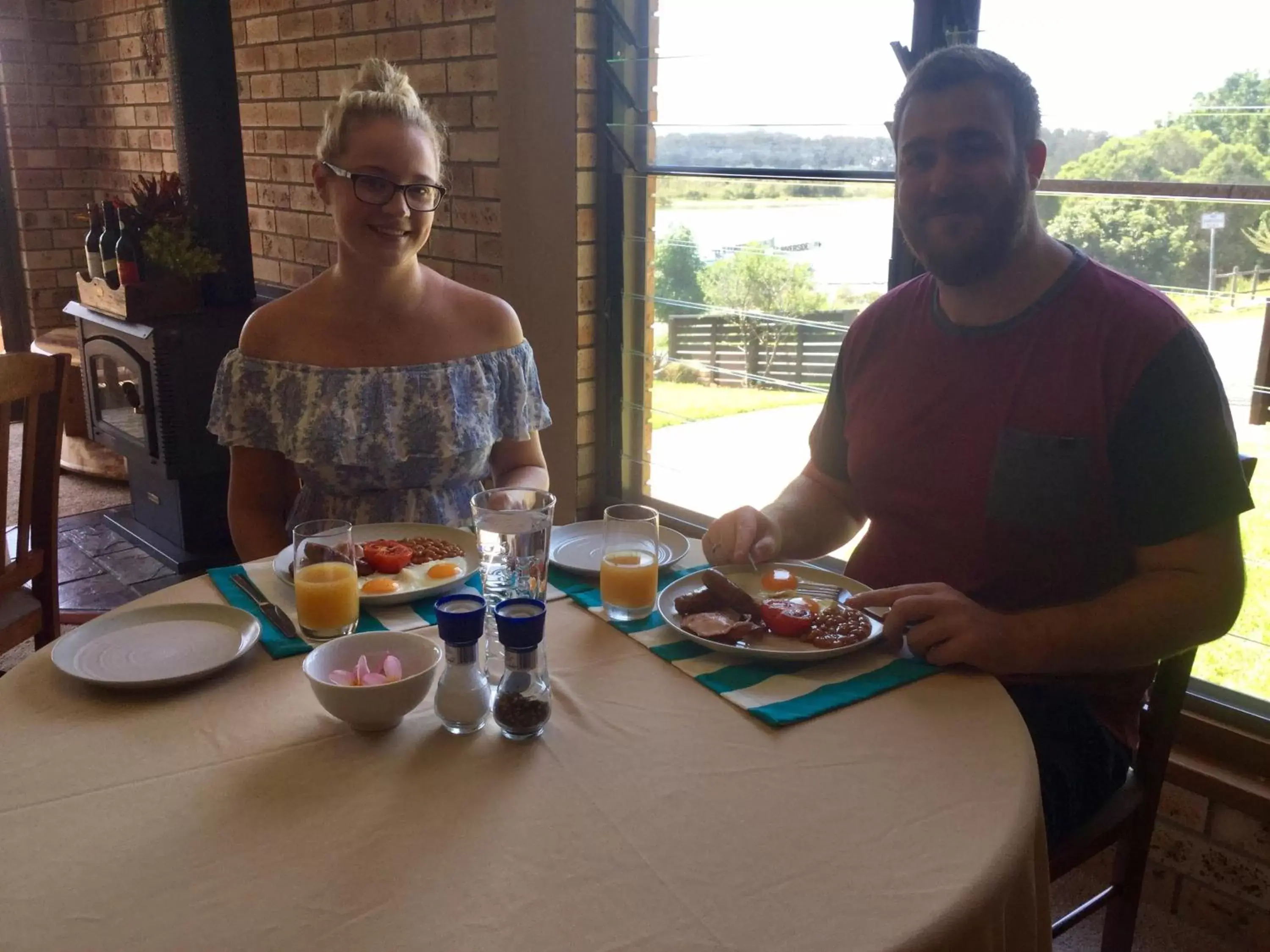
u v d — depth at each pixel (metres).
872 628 1.21
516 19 2.56
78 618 2.84
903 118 1.40
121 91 4.53
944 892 0.77
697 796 0.89
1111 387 1.29
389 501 1.73
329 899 0.76
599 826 0.85
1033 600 1.39
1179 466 1.24
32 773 0.92
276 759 0.94
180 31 3.03
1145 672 1.41
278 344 1.71
